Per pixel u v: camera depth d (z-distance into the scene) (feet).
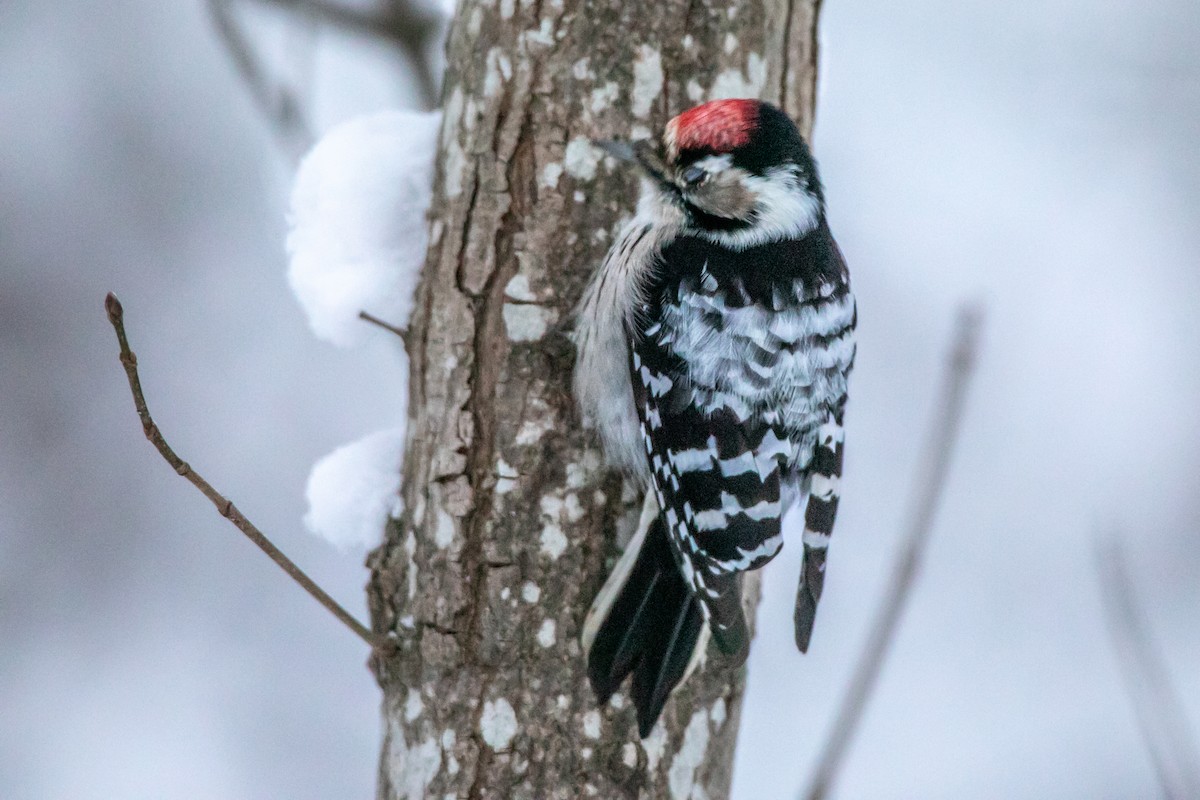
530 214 20.75
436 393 20.86
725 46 21.33
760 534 20.52
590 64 20.79
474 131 20.95
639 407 20.90
